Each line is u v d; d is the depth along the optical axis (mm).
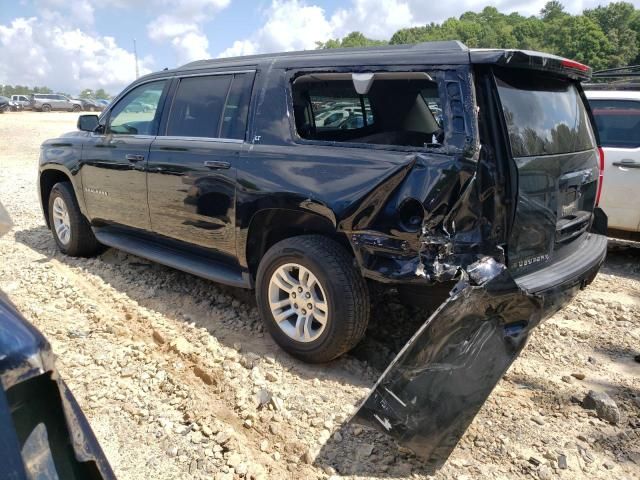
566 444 2801
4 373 1209
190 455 2645
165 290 4656
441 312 2449
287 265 3375
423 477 2549
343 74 3311
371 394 2498
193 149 3986
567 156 3303
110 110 5020
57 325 3914
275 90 3633
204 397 3102
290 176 3340
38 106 50344
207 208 3895
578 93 3816
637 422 3000
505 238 2840
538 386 3348
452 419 2566
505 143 2789
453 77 2854
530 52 2928
